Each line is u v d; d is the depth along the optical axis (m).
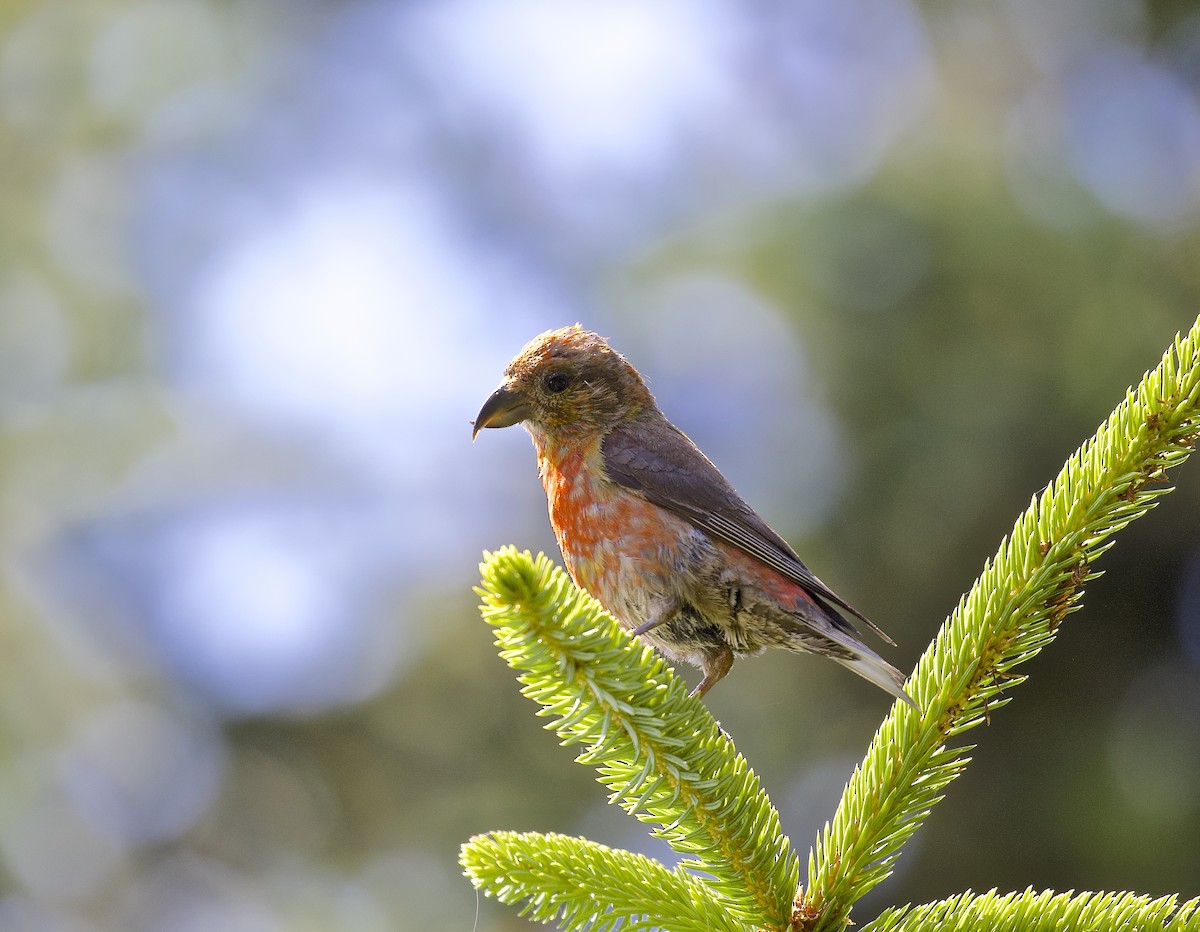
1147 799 13.90
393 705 15.02
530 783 14.41
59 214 18.31
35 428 16.97
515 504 15.67
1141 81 15.31
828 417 13.95
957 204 13.85
